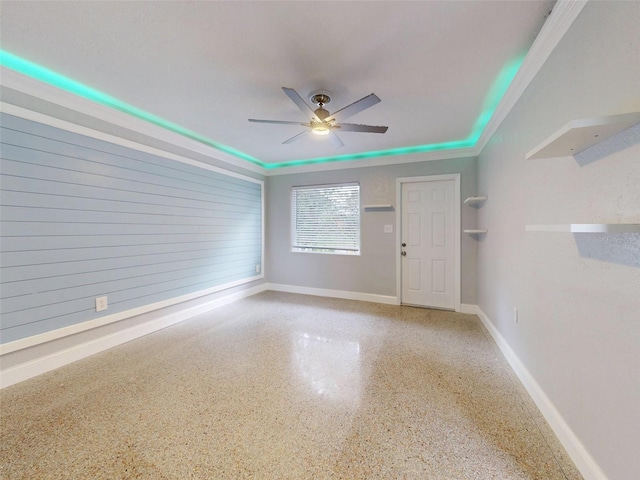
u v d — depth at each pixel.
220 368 2.32
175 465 1.36
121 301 2.78
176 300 3.38
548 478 1.28
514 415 1.71
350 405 1.83
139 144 2.91
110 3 1.40
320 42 1.71
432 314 3.74
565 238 1.46
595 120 0.96
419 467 1.35
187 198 3.52
